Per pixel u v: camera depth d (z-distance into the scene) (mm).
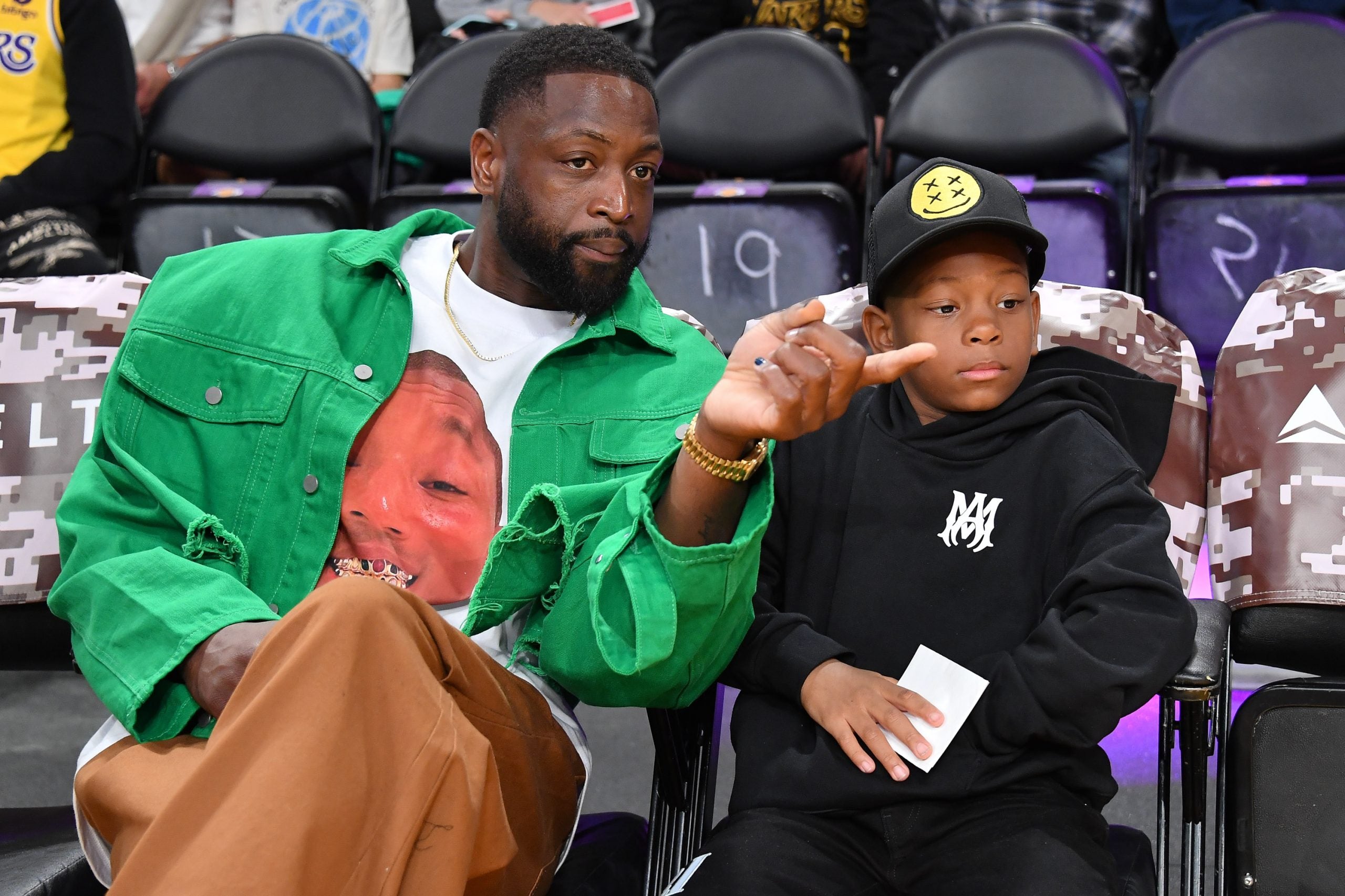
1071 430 1448
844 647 1419
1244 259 2619
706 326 2771
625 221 1521
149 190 2961
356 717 1068
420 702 1095
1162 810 1418
